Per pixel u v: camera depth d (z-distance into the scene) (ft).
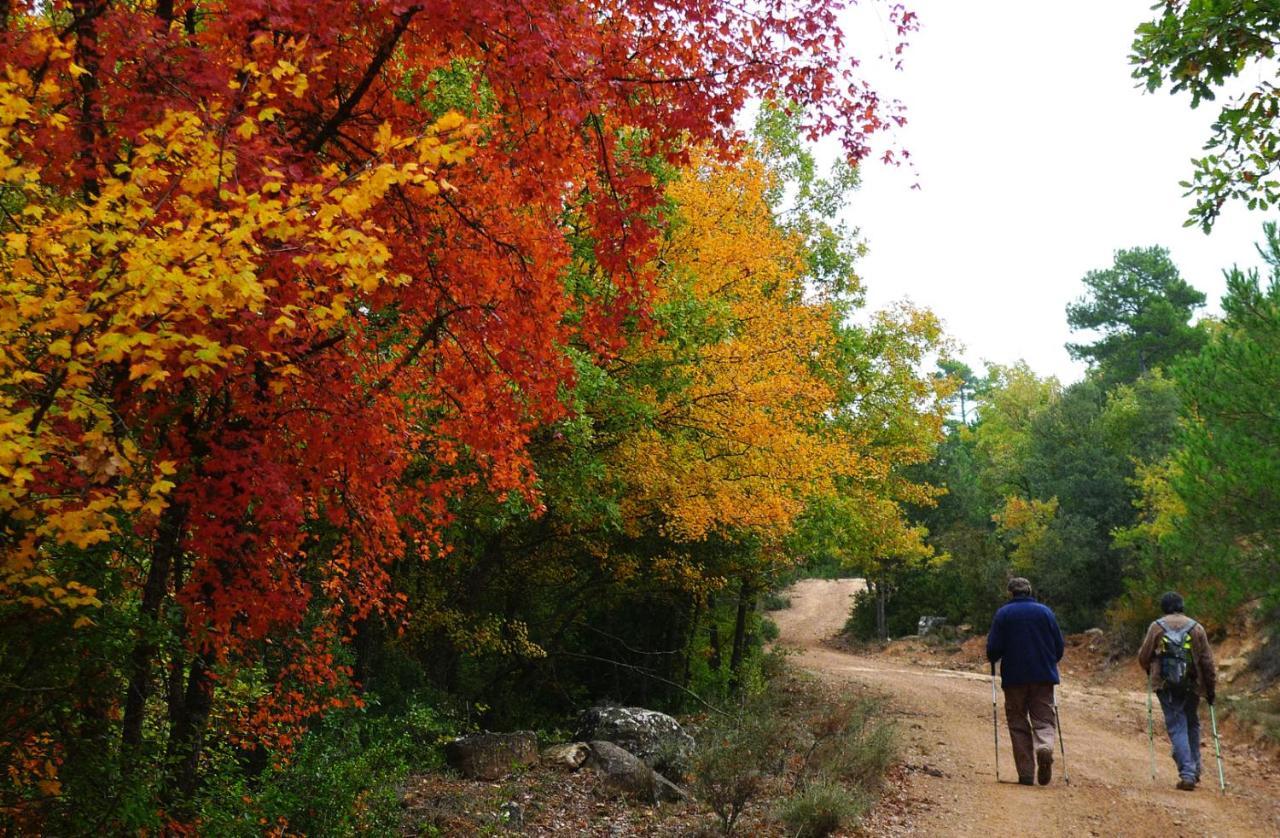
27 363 12.53
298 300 15.51
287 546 18.01
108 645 13.87
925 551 88.53
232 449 16.83
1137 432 121.39
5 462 11.35
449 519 20.51
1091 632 96.94
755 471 43.55
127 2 17.98
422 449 23.57
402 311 19.85
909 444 76.43
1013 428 153.58
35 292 12.74
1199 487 47.96
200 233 12.52
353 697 21.75
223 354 12.98
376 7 16.46
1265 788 30.45
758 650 76.18
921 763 34.09
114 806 13.93
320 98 18.62
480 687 57.57
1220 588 49.96
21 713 13.62
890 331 77.77
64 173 14.67
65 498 12.05
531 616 58.70
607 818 27.73
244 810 18.19
